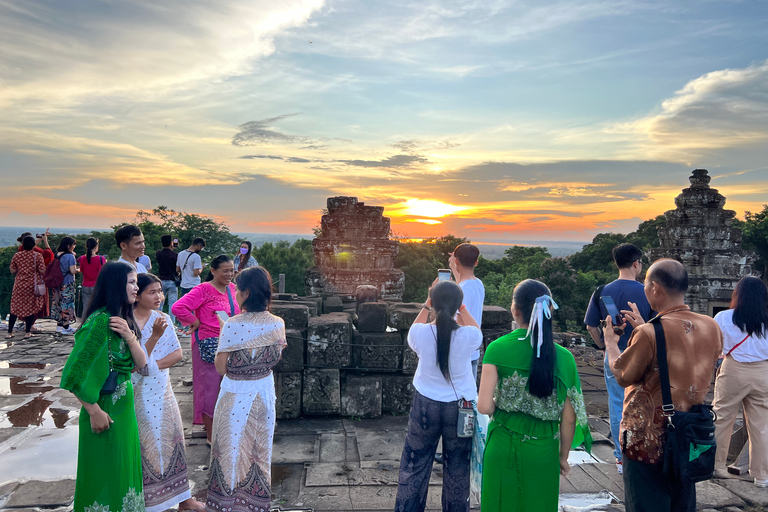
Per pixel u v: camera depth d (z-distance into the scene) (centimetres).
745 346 404
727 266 1075
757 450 404
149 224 5194
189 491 348
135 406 325
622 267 427
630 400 281
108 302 282
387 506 365
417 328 318
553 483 263
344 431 507
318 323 541
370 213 1251
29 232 958
